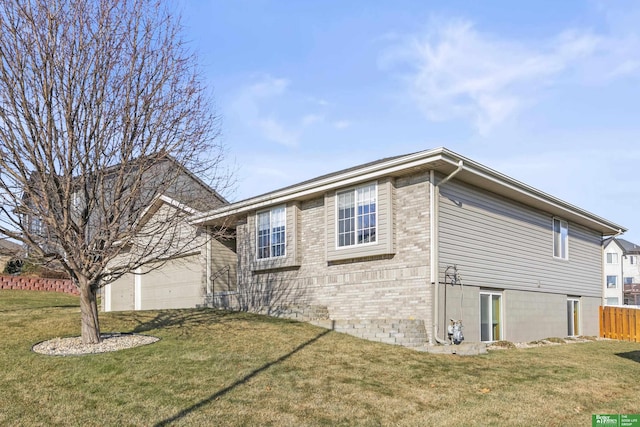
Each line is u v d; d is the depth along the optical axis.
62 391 7.75
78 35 9.81
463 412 7.95
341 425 7.12
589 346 17.12
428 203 13.41
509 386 9.65
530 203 17.64
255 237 18.12
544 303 18.28
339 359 10.53
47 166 9.53
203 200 12.27
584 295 21.42
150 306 22.30
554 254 19.39
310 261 16.34
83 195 10.34
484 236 15.34
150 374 8.66
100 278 10.56
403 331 12.45
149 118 10.31
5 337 10.57
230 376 8.84
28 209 9.38
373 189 14.36
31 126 9.34
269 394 8.15
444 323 13.27
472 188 15.06
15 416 6.76
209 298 18.73
